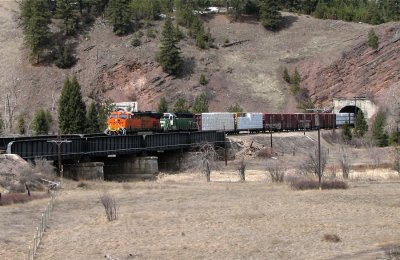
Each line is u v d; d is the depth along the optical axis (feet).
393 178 227.61
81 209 146.41
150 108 488.85
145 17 595.47
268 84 521.24
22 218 131.44
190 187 198.18
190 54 547.49
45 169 187.42
